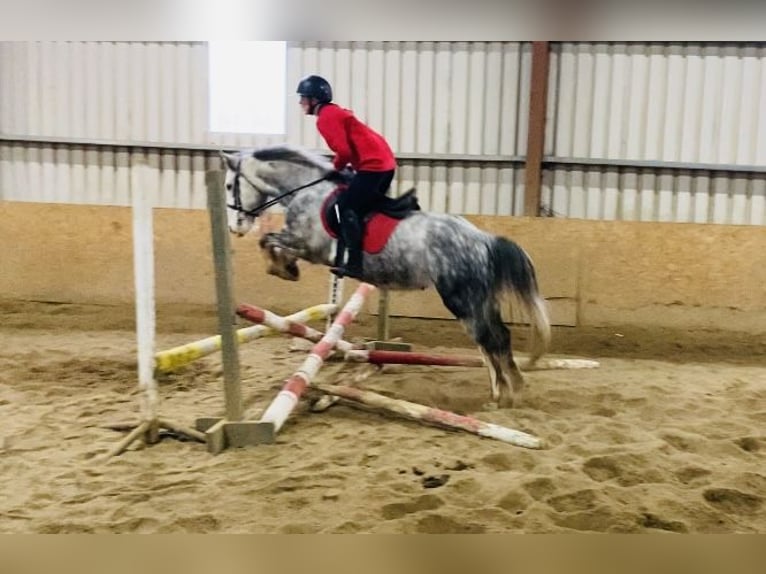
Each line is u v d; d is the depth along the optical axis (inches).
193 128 273.6
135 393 172.9
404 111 264.8
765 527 111.0
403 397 172.1
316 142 269.3
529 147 257.0
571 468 130.2
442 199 268.4
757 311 245.3
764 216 253.3
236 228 175.6
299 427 151.8
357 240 156.6
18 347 215.9
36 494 118.0
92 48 273.6
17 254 270.5
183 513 111.9
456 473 128.0
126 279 267.6
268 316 156.0
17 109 278.8
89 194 280.4
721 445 142.9
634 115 255.0
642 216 259.6
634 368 206.2
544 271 252.7
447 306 157.9
